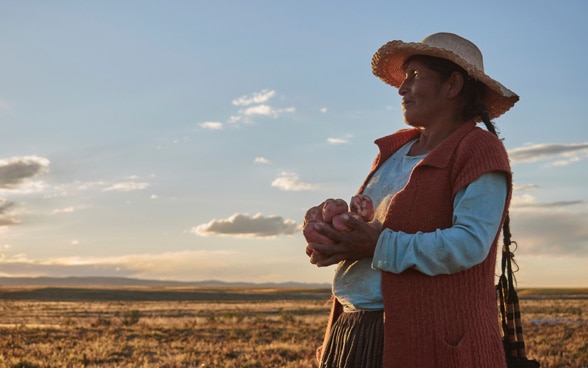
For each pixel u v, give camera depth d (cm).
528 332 3042
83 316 5741
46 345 2333
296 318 4862
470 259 261
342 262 309
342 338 301
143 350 2125
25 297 12800
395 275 272
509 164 278
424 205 279
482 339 265
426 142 311
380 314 292
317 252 284
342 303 309
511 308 299
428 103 300
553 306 6862
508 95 299
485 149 274
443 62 299
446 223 275
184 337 2925
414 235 267
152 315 5675
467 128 287
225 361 1834
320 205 301
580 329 3141
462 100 303
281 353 2092
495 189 271
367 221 301
